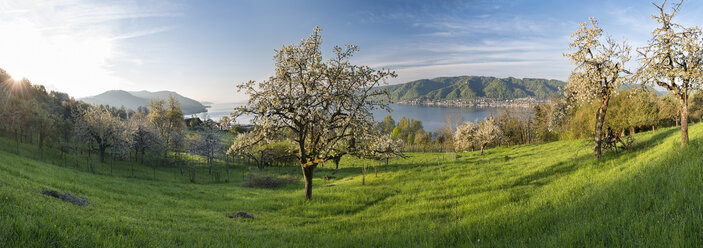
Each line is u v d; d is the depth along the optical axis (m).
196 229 11.92
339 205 20.17
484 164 33.12
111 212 13.16
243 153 20.72
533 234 7.10
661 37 17.88
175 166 67.81
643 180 9.81
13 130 64.06
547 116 64.56
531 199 13.91
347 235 10.44
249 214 17.03
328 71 18.34
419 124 148.00
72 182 23.09
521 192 17.12
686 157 13.08
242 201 23.23
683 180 8.04
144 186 29.62
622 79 20.33
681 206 6.01
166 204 20.22
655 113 44.25
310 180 21.83
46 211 8.08
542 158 31.58
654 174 10.93
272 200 22.89
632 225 5.49
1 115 53.81
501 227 8.48
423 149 95.00
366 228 12.70
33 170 24.69
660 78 18.44
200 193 28.31
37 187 14.48
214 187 35.62
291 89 19.12
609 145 24.98
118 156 63.25
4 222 5.77
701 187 7.09
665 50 17.72
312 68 18.19
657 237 4.75
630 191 8.78
